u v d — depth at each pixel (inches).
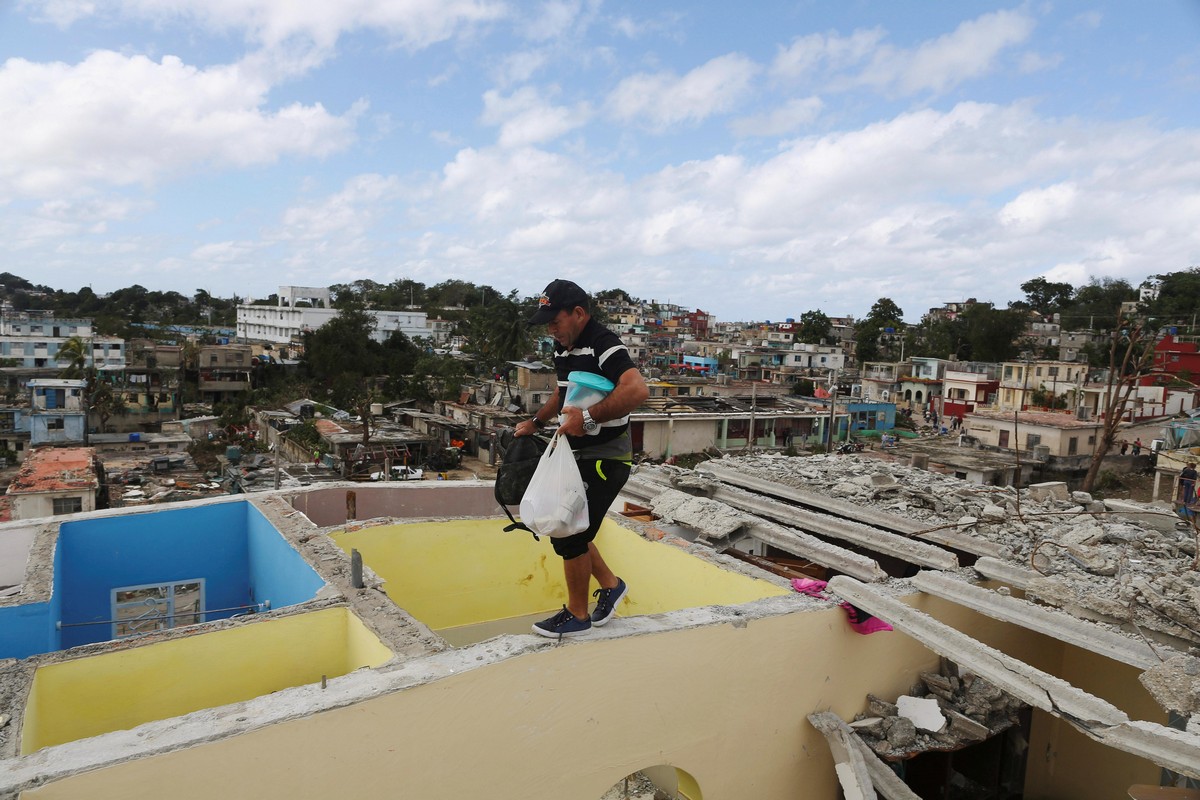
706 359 2773.1
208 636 169.2
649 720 158.1
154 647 163.5
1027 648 222.4
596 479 126.5
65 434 1566.2
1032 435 1310.3
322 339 2416.3
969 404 1952.5
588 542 134.7
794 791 187.0
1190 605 170.2
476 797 136.8
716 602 219.0
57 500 956.6
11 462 1494.8
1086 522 249.9
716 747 169.2
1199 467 916.0
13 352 2183.8
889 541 242.1
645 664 155.2
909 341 3139.8
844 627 189.0
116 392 1964.8
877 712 192.9
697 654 162.6
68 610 255.0
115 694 159.5
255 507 277.7
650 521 282.4
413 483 321.4
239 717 117.2
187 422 1844.2
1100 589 186.9
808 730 186.2
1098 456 559.2
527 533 285.6
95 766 103.3
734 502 302.0
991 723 196.1
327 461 1456.7
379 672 132.6
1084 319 3142.2
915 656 206.1
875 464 360.2
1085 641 160.7
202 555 280.4
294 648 178.7
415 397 2224.4
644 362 2997.0
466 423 1772.9
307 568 212.4
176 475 1382.9
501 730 138.4
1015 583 202.5
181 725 114.6
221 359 2315.5
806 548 230.8
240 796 113.8
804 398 2018.9
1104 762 220.5
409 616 175.9
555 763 145.7
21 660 154.6
